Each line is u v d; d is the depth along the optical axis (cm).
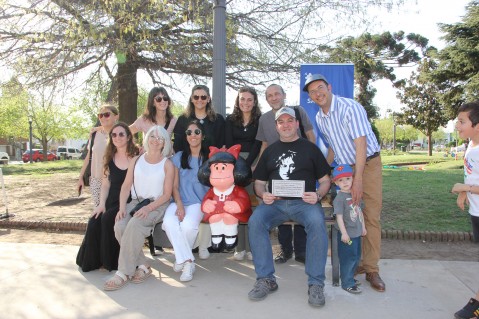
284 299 365
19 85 945
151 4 751
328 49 902
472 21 2184
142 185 430
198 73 1002
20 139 6194
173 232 407
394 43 1928
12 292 382
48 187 1134
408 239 575
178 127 486
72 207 800
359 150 370
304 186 379
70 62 898
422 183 1077
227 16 814
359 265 416
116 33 818
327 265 461
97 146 505
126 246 395
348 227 369
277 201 392
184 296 373
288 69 919
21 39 870
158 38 847
